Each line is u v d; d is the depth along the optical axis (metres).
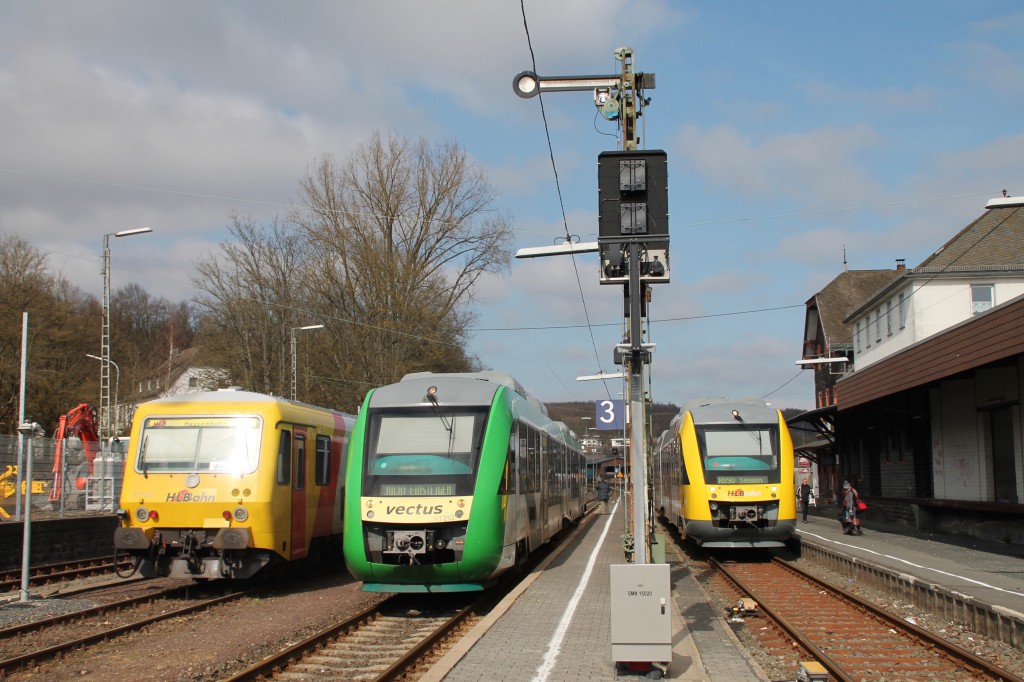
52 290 46.22
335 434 18.86
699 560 22.61
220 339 45.03
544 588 15.08
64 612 13.12
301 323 44.06
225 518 15.01
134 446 15.52
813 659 10.33
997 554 19.42
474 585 14.02
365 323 38.00
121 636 11.58
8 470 23.19
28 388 43.00
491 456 14.21
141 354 72.31
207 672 9.59
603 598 13.91
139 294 76.50
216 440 15.41
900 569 16.30
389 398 14.78
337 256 38.12
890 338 36.66
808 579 17.61
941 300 33.59
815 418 40.34
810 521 33.62
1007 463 22.47
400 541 13.48
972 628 11.97
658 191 9.87
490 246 38.91
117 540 14.91
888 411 32.34
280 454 15.75
